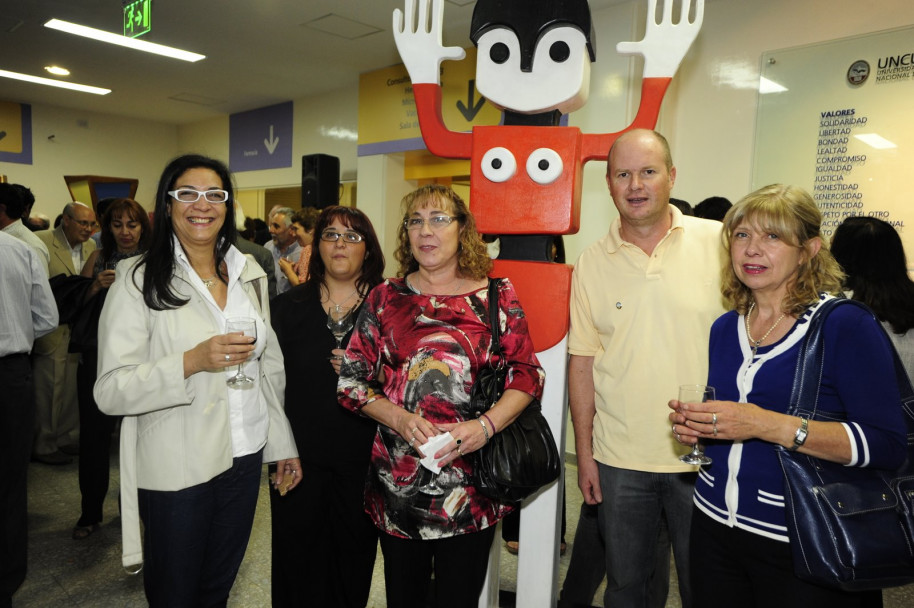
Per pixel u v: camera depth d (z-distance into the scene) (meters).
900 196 3.22
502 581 2.60
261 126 8.12
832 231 3.45
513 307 1.52
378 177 6.24
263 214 8.64
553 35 1.66
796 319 1.22
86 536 2.86
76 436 4.06
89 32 5.41
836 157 3.42
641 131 1.58
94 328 2.67
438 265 1.49
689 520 1.61
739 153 3.79
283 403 1.80
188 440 1.44
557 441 1.75
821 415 1.16
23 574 2.21
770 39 3.64
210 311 1.53
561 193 1.69
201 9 4.73
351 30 5.09
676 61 1.65
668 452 1.61
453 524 1.44
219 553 1.61
